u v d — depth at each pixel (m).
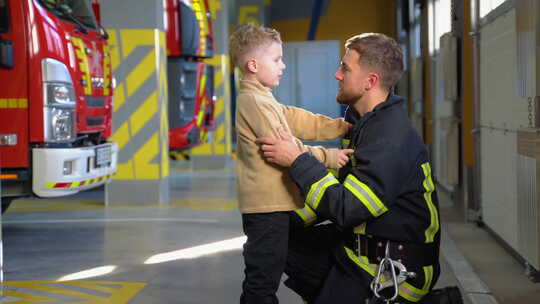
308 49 23.50
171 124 11.17
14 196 6.33
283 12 25.52
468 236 6.82
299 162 2.79
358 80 2.91
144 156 9.31
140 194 9.32
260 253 3.00
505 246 6.15
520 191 4.99
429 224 2.86
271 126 2.92
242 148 3.02
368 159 2.74
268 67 3.04
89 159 6.87
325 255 3.12
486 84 7.03
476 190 7.62
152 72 9.26
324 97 23.50
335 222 2.79
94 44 7.04
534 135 4.51
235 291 4.90
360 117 3.03
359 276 2.87
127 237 6.96
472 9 7.53
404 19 15.88
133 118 9.29
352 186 2.73
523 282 4.97
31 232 7.30
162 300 4.69
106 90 7.32
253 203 2.97
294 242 3.18
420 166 2.83
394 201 2.79
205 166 14.98
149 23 9.24
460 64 8.04
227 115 15.70
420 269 2.84
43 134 6.22
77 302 4.65
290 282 3.23
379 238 2.85
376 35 2.94
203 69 11.57
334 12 25.12
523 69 4.70
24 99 6.21
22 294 4.86
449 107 9.23
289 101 23.61
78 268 5.64
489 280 5.07
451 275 5.23
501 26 6.16
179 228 7.47
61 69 6.34
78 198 10.10
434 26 11.28
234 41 3.09
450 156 8.11
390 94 2.94
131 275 5.39
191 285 5.07
